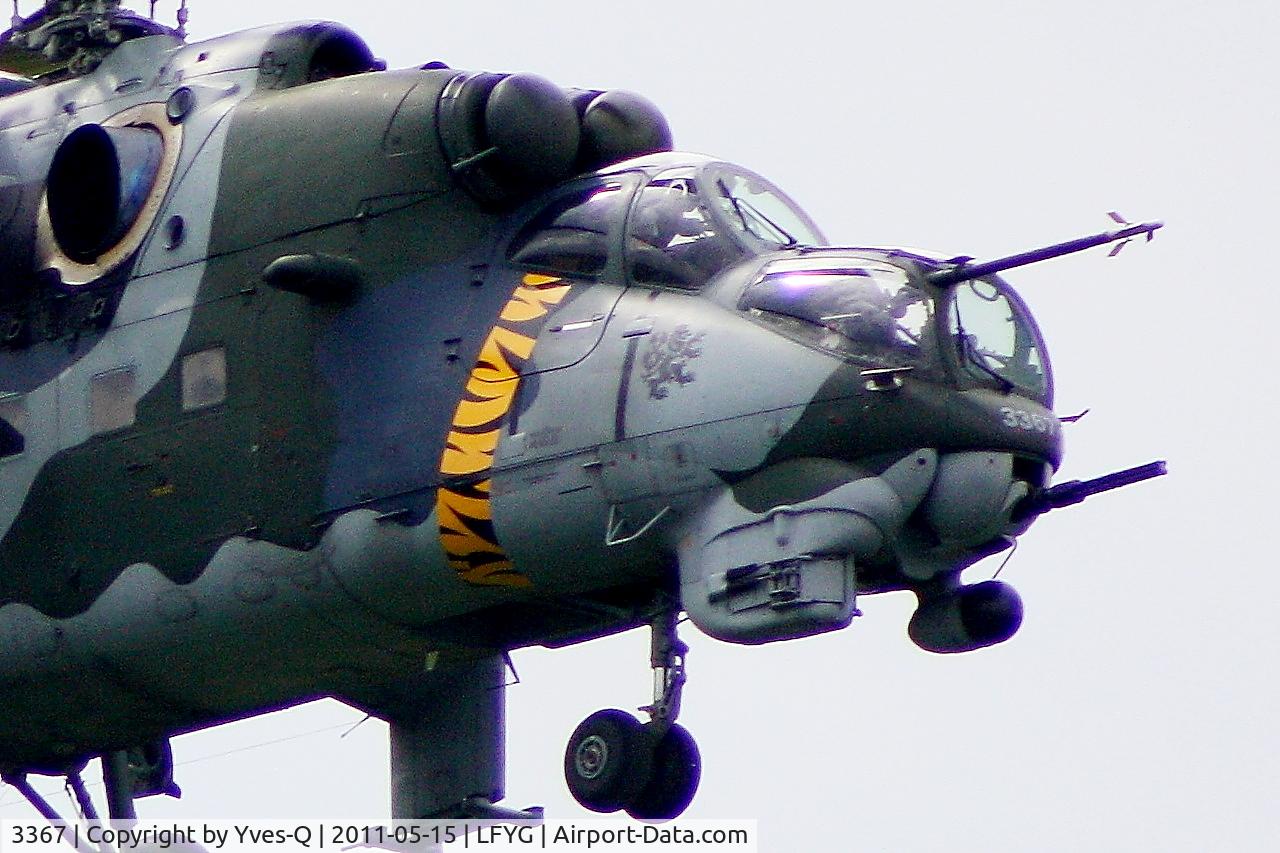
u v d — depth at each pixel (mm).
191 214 77812
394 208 74812
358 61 80312
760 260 71188
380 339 73875
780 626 68125
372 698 81688
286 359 75000
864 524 68125
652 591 73625
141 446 77000
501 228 74062
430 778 82000
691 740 73188
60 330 79250
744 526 68500
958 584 72938
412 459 72562
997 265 69125
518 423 71188
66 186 79375
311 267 73688
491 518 71312
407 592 73062
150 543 76625
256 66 79500
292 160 76625
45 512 78562
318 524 73750
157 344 77312
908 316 69125
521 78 74250
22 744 82688
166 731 81500
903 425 68125
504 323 72375
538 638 75875
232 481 75375
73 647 78312
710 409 68875
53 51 85438
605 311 71312
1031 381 71250
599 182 73812
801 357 68625
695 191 72750
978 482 68875
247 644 76062
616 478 69812
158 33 85062
